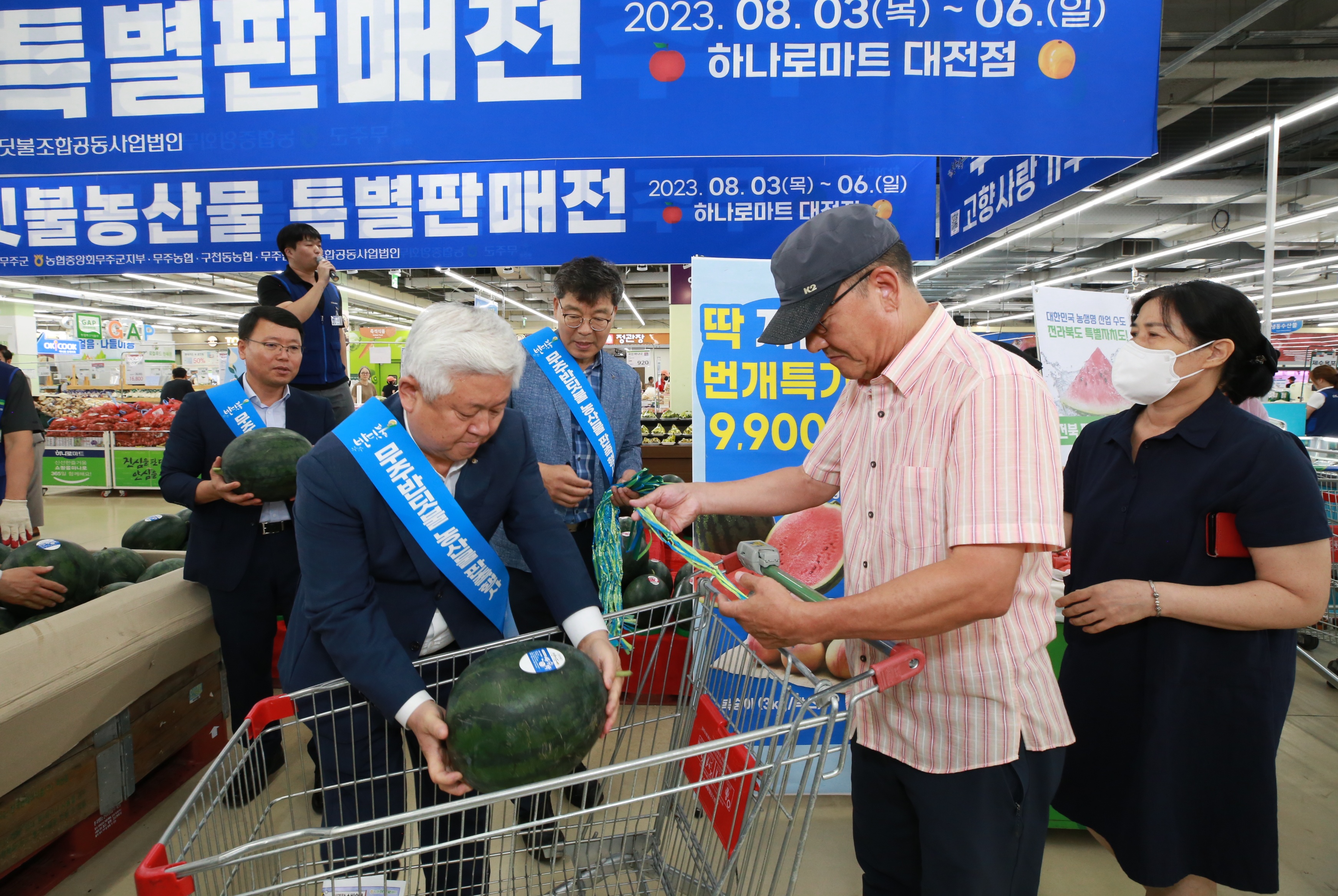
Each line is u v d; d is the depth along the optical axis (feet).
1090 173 7.87
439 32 6.59
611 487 7.21
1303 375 35.68
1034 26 6.39
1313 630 10.62
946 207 12.55
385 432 4.26
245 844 3.06
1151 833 4.62
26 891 6.40
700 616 4.76
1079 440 5.57
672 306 20.61
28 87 6.81
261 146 6.75
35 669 6.01
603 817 4.64
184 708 8.20
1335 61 22.26
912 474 3.74
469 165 12.48
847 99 6.47
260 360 7.85
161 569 8.99
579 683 3.64
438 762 3.68
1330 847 7.11
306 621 4.66
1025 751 3.88
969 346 3.69
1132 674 4.83
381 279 53.62
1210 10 20.24
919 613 3.29
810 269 3.66
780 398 8.32
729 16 6.46
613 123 6.59
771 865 6.89
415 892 4.73
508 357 3.72
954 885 3.86
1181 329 4.62
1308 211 32.83
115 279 52.80
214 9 6.67
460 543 4.45
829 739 3.48
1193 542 4.66
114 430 29.19
